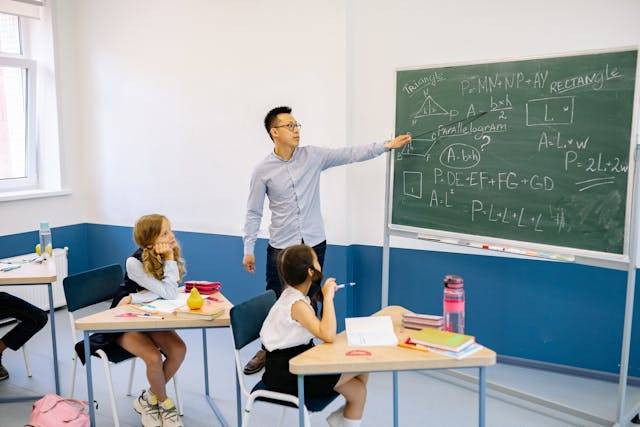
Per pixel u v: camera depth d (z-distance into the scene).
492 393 3.63
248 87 4.59
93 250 5.58
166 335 3.28
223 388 3.77
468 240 3.56
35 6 5.05
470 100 3.47
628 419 3.19
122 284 3.36
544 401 3.33
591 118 3.06
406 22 4.03
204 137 4.86
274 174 3.71
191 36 4.79
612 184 3.01
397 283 4.26
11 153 5.22
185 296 3.25
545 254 3.28
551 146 3.21
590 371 3.77
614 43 3.48
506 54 3.76
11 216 4.97
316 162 3.76
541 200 3.27
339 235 4.31
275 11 4.39
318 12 4.21
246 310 2.84
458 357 2.31
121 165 5.30
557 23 3.60
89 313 5.18
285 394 2.58
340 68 4.18
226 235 4.87
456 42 3.90
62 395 3.69
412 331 2.63
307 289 2.69
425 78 3.62
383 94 4.16
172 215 5.11
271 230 3.83
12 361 4.18
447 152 3.59
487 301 3.99
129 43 5.09
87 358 2.96
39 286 4.99
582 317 3.75
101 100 5.30
